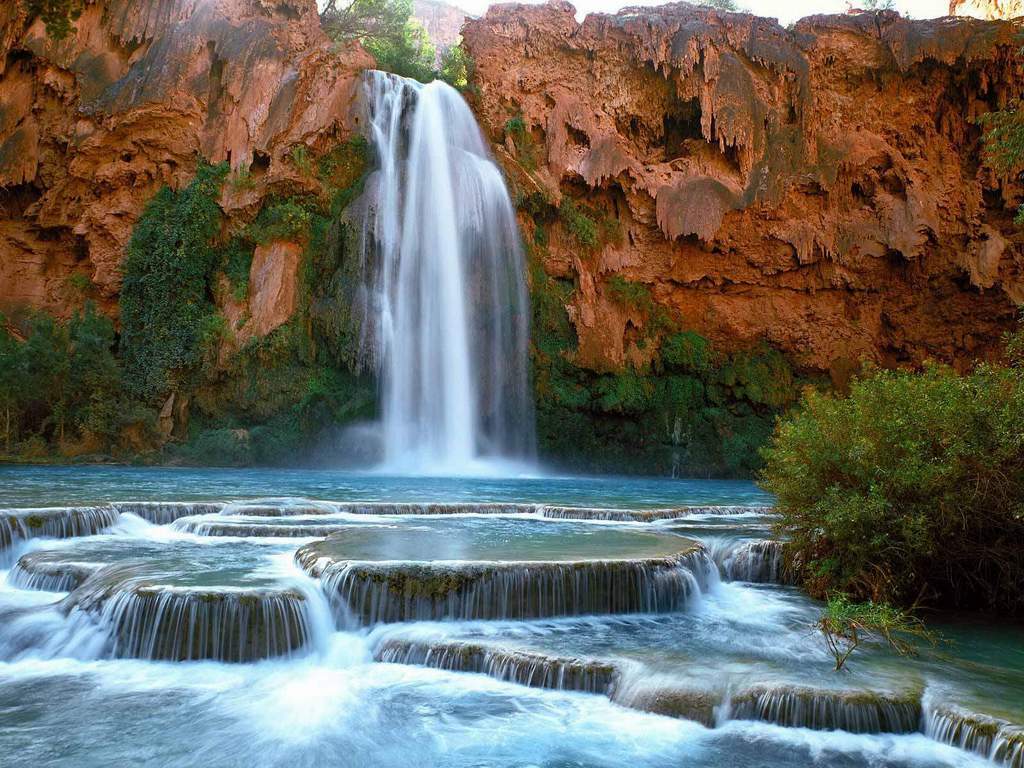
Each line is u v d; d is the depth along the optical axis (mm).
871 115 36688
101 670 6703
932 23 35938
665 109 37344
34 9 16875
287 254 32031
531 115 36781
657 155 37906
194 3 35469
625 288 36219
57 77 34625
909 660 6922
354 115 33219
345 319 31453
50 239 35188
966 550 9195
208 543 10453
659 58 36250
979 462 8586
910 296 37156
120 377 31281
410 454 32250
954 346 37344
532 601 7973
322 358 32000
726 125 35656
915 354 37688
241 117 33375
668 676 6172
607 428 35812
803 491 9727
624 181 35844
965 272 35906
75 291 34219
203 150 33594
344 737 5445
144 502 12555
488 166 34594
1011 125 14047
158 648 6941
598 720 5762
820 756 5254
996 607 9289
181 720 5699
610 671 6359
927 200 35781
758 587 10156
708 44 36000
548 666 6445
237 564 8680
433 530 11242
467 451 33469
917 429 9039
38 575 8570
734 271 37000
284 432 30875
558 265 35750
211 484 19062
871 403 9383
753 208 35625
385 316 32156
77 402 30031
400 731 5555
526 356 34500
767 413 36844
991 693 5926
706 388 37219
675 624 8016
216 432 30516
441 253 33750
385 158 33969
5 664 6863
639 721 5746
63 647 7086
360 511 13859
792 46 36719
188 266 32438
